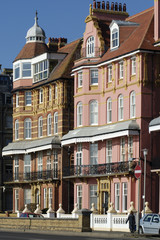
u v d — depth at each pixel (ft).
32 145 287.28
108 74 241.55
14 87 305.94
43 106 286.87
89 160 245.45
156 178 218.18
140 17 243.40
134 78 224.33
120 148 229.04
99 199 238.07
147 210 187.42
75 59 275.18
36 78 294.46
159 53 221.25
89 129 246.27
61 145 260.62
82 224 174.50
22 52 303.89
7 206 360.07
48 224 185.47
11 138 369.71
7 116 370.94
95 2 257.75
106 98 241.14
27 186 297.12
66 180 265.34
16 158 302.66
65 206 268.62
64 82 270.87
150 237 157.69
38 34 304.91
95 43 249.34
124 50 229.04
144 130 218.79
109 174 228.63
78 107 253.44
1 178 361.71
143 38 221.66
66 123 270.87
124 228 186.50
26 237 150.61
